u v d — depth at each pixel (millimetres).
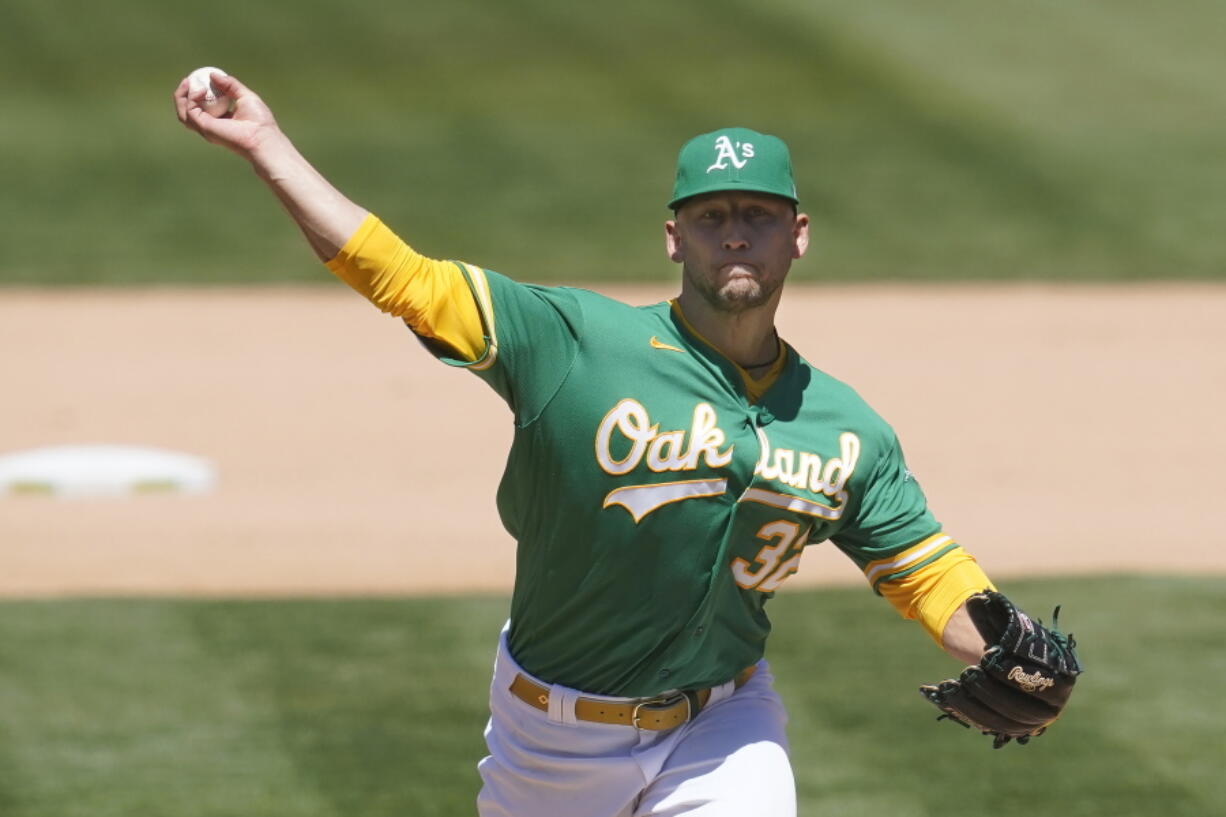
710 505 14219
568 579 14445
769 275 14078
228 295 57562
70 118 70562
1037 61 79438
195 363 50469
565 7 84562
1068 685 14461
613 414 14023
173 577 32438
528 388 14008
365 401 47344
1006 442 43750
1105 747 24859
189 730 25250
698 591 14383
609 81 76000
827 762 24203
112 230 62156
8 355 50688
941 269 60438
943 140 70500
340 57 77688
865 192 66062
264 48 78312
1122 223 63938
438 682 27078
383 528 36031
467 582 32250
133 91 73438
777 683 26969
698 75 76812
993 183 66938
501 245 60688
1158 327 54719
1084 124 72438
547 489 14258
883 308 56594
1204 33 83438
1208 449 43188
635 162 68000
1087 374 49938
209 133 13273
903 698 26453
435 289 13430
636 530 14156
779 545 14664
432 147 68812
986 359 51406
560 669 14891
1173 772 23984
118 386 48031
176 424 44781
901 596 15172
